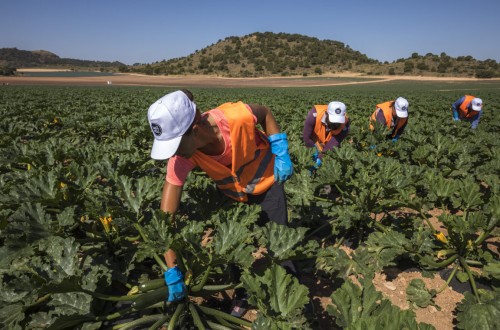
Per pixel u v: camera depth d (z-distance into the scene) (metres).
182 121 2.11
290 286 2.58
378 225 4.17
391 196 4.53
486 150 6.66
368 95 35.34
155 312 3.04
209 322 2.79
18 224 3.17
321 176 4.50
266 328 2.31
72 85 68.00
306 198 4.65
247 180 2.91
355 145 8.30
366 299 2.47
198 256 2.58
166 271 2.76
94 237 3.65
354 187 4.68
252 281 2.53
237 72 156.50
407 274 3.74
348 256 3.82
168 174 2.62
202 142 2.38
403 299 3.39
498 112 15.80
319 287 3.53
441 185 4.45
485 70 123.00
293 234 2.92
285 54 184.75
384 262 3.61
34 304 2.74
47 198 3.67
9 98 25.73
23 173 4.66
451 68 138.25
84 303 2.72
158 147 2.12
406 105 6.74
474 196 4.02
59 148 5.91
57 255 2.88
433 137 6.62
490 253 3.65
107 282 2.94
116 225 3.33
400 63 152.75
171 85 81.31
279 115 14.09
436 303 3.32
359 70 152.00
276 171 2.80
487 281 3.48
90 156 5.59
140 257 2.54
